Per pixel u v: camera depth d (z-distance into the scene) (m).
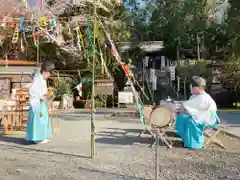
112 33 14.50
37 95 6.78
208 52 26.02
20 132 8.79
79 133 8.58
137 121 11.51
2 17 7.57
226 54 23.67
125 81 22.08
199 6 18.81
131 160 5.39
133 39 25.17
